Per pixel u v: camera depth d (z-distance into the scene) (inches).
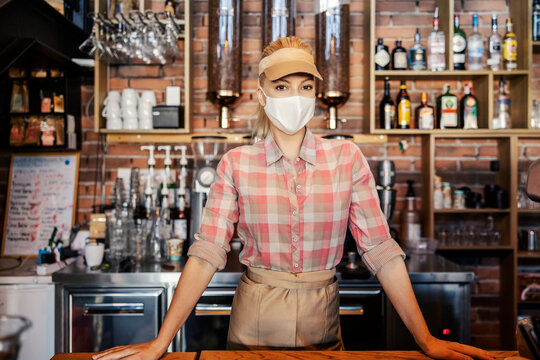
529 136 98.8
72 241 97.7
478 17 107.9
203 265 44.9
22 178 105.8
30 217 104.4
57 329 77.9
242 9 98.8
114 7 99.6
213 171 89.3
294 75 45.3
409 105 101.2
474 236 103.7
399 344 76.4
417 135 107.3
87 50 91.7
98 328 76.7
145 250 88.0
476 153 108.5
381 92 108.5
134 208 96.8
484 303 108.0
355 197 48.3
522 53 100.6
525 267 108.8
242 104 107.7
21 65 98.8
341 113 107.4
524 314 104.3
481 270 108.0
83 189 106.9
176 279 77.3
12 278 80.7
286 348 46.8
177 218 95.0
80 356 39.0
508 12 107.3
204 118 107.7
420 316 42.8
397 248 44.7
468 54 103.7
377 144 108.0
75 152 106.5
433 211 99.5
